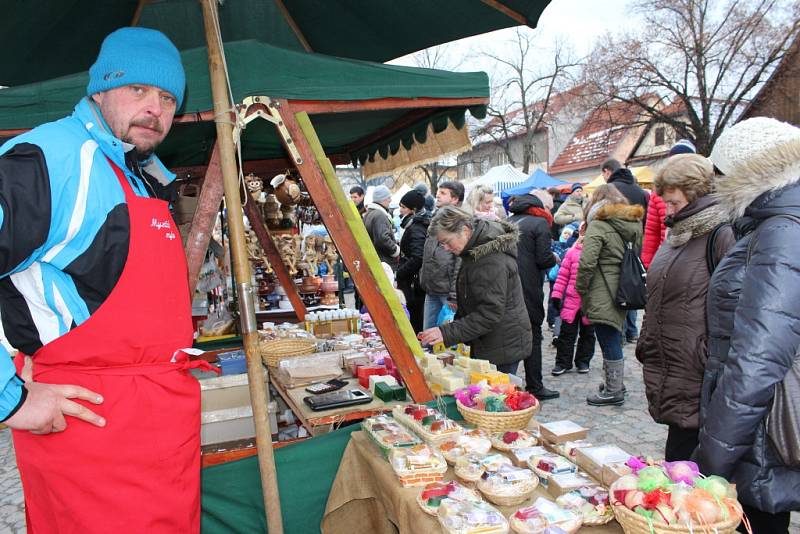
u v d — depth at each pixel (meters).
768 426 1.42
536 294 4.34
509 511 1.47
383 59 2.85
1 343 1.19
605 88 21.34
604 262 3.97
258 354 1.77
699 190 2.04
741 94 18.62
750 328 1.38
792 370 1.39
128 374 1.35
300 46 2.88
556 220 7.46
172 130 2.36
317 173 1.96
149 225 1.38
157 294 1.39
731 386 1.39
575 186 10.48
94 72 1.39
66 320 1.28
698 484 1.29
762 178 1.46
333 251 4.53
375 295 2.11
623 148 25.78
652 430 3.76
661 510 1.20
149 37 1.42
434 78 2.03
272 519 1.79
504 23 2.26
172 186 1.64
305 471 2.02
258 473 2.04
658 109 21.86
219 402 2.32
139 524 1.35
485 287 2.71
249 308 1.75
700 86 19.27
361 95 1.94
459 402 2.07
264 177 4.06
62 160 1.24
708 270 1.99
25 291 1.26
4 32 2.13
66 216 1.24
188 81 1.74
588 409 4.20
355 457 1.98
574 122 30.44
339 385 2.41
